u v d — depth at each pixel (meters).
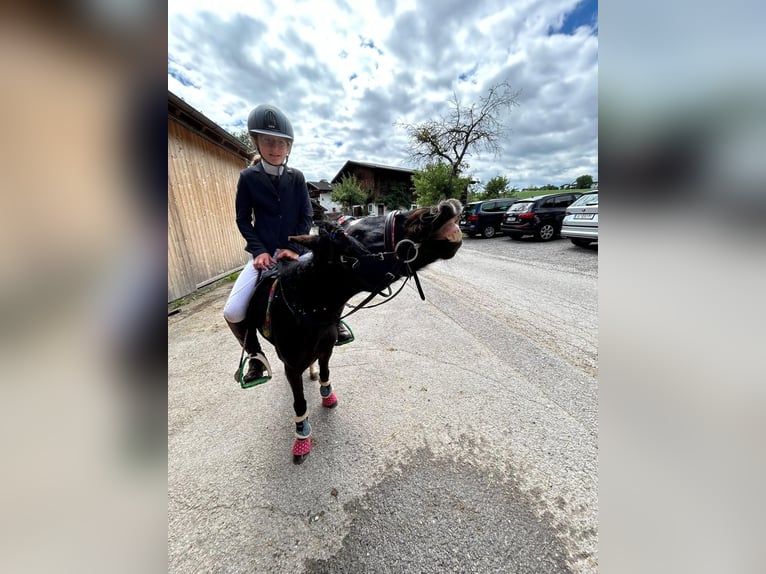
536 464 1.72
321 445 1.94
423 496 1.56
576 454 1.79
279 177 1.81
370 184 30.97
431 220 1.05
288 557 1.31
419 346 3.22
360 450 1.89
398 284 5.45
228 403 2.45
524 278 5.65
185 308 4.99
